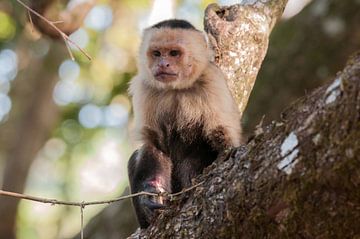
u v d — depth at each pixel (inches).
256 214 249.0
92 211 1200.8
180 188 391.2
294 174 235.3
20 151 936.3
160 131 402.3
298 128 238.5
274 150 247.6
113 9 811.4
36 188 1202.0
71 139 976.9
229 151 282.0
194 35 413.7
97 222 673.6
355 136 217.6
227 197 261.1
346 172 221.0
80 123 960.9
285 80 697.0
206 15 447.2
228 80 424.8
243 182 255.3
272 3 468.1
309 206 233.5
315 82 691.4
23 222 1175.6
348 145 218.8
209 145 389.7
